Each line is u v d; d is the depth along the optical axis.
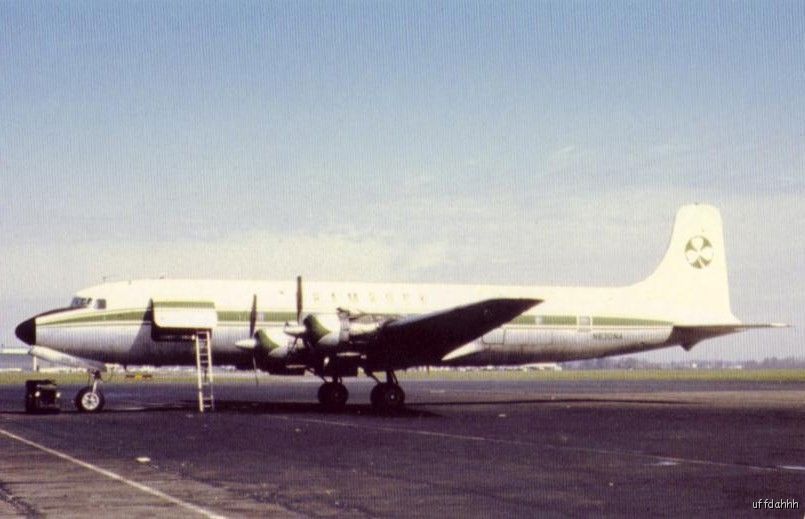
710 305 38.88
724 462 15.28
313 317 28.89
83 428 22.31
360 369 31.64
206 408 31.78
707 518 10.20
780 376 115.25
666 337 37.47
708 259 39.16
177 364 31.81
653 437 20.00
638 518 10.20
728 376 115.62
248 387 64.06
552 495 11.75
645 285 37.94
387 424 23.75
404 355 30.89
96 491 11.88
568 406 33.38
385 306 33.16
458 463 15.05
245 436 20.00
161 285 31.28
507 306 27.06
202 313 30.81
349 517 10.16
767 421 25.11
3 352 55.94
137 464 14.83
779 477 13.48
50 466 14.53
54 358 30.00
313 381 85.44
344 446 17.81
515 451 16.97
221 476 13.39
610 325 36.31
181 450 17.02
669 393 48.16
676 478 13.34
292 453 16.52
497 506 10.91
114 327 30.23
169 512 10.35
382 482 12.84
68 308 30.39
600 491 12.10
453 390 54.22
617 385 68.56
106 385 70.00
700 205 39.41
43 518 9.96
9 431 21.42
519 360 35.25
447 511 10.59
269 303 31.78
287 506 10.84
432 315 27.64
